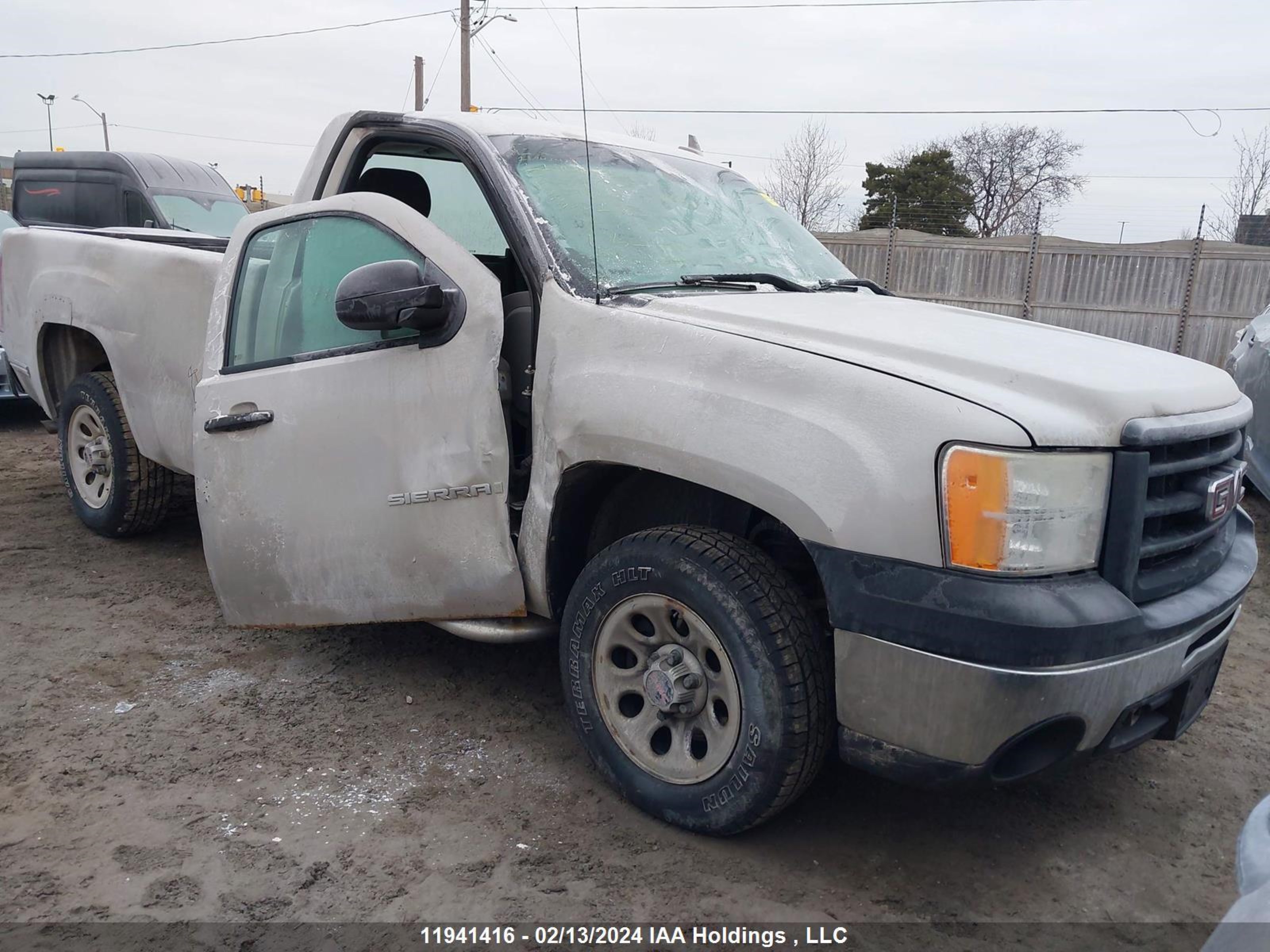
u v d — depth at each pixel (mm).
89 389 5180
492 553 3105
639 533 2850
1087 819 3047
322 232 3508
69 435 5445
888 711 2375
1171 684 2531
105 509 5285
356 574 3412
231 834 2801
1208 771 3383
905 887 2660
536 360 3043
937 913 2555
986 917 2551
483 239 4055
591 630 2953
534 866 2684
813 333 2660
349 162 3695
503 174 3234
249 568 3695
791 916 2514
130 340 4730
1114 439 2322
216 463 3709
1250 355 6730
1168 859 2850
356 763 3219
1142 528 2357
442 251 3166
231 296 3768
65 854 2684
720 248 3545
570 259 3109
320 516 3441
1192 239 17453
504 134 3439
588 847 2773
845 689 2439
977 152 43625
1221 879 2762
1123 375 2539
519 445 3336
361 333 3344
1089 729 2367
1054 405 2330
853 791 3145
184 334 4430
